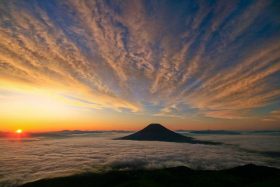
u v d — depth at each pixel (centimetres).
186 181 9731
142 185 8294
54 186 10544
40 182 11156
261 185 7056
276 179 7581
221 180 9850
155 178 10269
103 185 10650
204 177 10256
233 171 13262
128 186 8331
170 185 9175
